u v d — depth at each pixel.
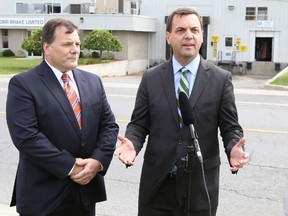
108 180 5.94
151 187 3.17
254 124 10.16
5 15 33.31
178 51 3.08
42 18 32.41
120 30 30.67
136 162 6.75
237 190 5.64
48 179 3.14
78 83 3.24
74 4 33.91
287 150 7.70
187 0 32.09
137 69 31.94
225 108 3.13
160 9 32.81
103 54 30.08
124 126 9.64
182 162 3.02
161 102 3.12
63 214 3.22
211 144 3.12
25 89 3.04
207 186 3.12
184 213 2.91
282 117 11.21
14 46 34.38
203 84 3.10
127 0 33.38
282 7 30.27
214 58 31.78
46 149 3.00
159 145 3.12
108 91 16.59
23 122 2.99
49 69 3.14
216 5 31.39
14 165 6.59
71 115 3.12
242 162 2.84
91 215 3.35
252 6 30.75
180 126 3.09
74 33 3.10
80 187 3.21
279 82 19.81
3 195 5.37
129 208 5.04
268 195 5.50
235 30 31.30
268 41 31.08
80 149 3.16
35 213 3.12
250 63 31.05
